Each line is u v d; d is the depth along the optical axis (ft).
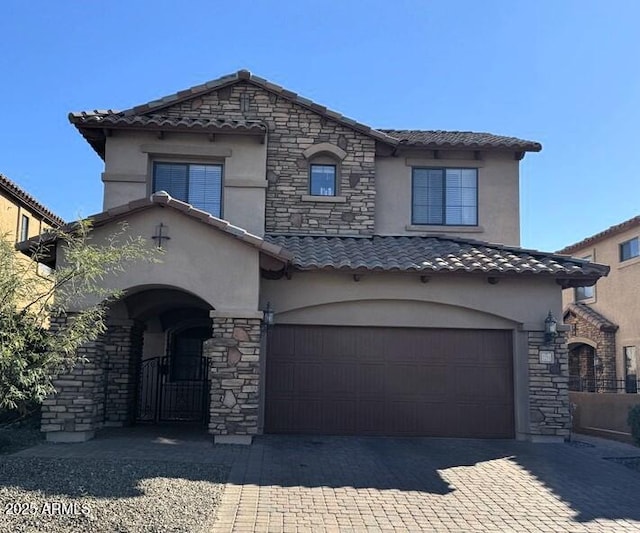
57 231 36.14
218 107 54.03
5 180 67.10
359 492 30.48
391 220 55.26
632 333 77.46
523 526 26.35
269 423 45.68
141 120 49.85
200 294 40.96
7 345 25.71
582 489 32.45
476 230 55.52
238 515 26.00
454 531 25.45
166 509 25.58
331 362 46.55
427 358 47.06
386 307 46.85
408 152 56.08
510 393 46.96
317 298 45.91
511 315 46.62
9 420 42.29
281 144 53.78
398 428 46.26
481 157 56.59
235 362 40.57
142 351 57.77
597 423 52.03
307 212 53.11
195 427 48.96
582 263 46.52
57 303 31.73
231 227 40.68
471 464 37.65
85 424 40.29
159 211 41.32
